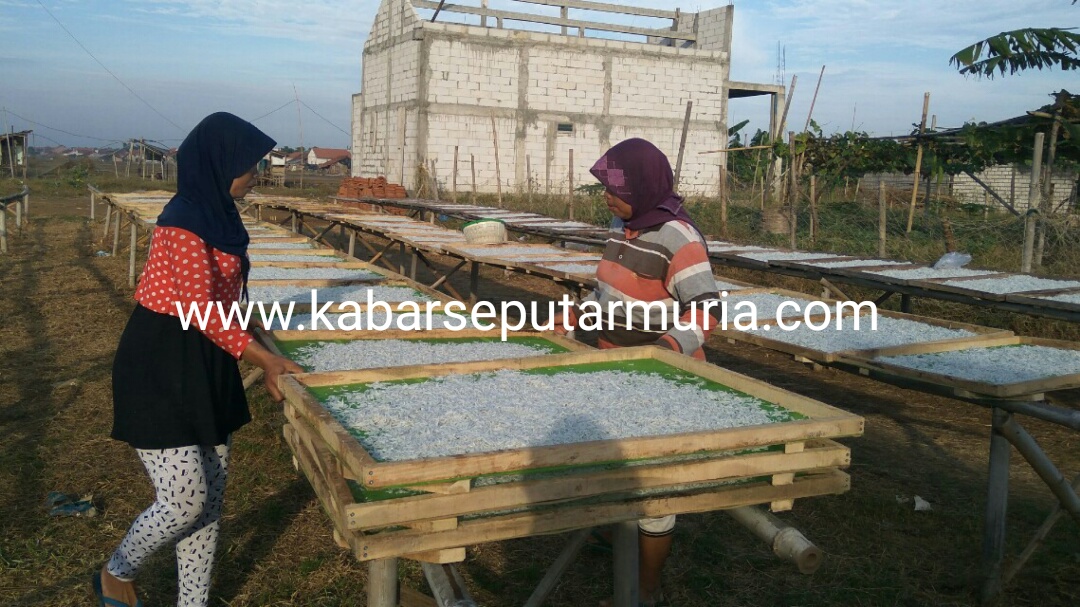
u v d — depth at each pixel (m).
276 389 2.45
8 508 3.90
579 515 1.83
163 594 3.19
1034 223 8.51
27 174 38.94
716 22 26.69
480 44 22.70
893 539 3.83
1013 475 4.71
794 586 3.39
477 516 1.79
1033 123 10.73
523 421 2.16
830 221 13.33
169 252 2.32
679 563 3.55
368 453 1.77
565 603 3.20
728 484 2.04
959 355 4.12
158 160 48.09
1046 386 3.28
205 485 2.50
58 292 9.52
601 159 2.89
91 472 4.36
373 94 25.94
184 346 2.40
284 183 34.00
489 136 23.23
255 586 3.29
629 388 2.56
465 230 8.77
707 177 25.55
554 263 7.07
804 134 14.05
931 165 13.06
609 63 23.97
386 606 2.03
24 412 5.27
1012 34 10.87
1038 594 3.33
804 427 2.01
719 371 2.62
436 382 2.58
